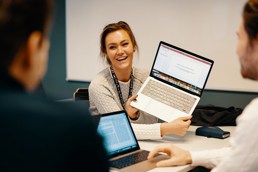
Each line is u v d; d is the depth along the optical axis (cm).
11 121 54
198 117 249
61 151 55
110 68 223
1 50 54
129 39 216
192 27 333
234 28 316
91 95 212
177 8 337
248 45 111
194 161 150
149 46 355
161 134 188
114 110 203
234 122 252
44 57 59
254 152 108
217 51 326
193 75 202
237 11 313
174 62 207
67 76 402
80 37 390
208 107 272
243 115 113
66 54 400
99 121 158
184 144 185
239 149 111
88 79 390
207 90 336
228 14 318
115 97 214
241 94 323
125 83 219
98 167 57
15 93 56
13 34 54
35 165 53
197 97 200
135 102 203
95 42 383
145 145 182
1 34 53
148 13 351
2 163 53
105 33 217
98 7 378
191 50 336
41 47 58
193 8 331
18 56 55
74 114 57
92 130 58
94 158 57
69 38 396
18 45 54
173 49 208
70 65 399
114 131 165
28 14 54
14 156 53
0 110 54
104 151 59
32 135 54
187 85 202
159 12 346
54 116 56
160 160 154
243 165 110
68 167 55
